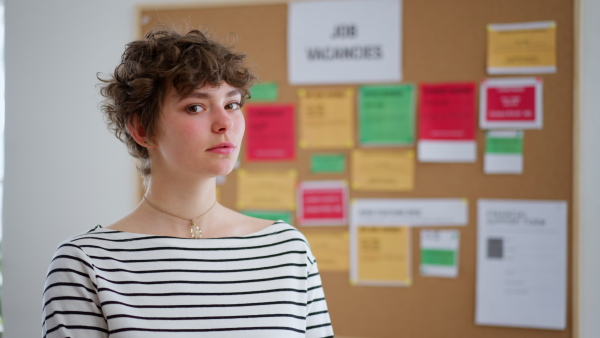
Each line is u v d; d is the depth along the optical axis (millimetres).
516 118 1882
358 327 1975
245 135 2037
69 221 2129
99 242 964
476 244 1905
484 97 1897
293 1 2006
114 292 922
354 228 1979
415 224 1942
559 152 1856
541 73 1866
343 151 1984
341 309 1984
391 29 1950
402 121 1948
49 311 905
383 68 1957
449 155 1917
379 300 1964
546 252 1865
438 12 1923
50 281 921
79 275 918
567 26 1851
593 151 1834
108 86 1006
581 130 1838
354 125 1978
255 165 2037
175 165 959
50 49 2141
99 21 2113
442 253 1925
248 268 990
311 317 1025
